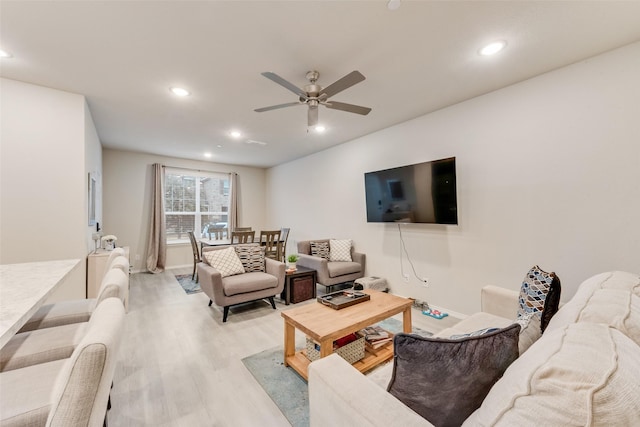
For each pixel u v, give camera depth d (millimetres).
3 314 939
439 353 828
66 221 2787
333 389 962
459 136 3166
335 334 1845
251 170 7273
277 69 2418
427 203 3322
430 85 2740
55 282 1376
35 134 2670
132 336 2719
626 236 2135
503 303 2117
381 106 3256
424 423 797
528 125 2633
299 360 2166
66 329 1490
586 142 2311
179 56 2223
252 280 3277
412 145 3689
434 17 1792
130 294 4121
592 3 1674
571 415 521
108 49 2127
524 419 563
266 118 3613
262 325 3002
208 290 3217
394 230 3988
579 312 1100
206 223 6648
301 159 6059
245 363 2238
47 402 923
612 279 1455
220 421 1631
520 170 2693
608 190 2211
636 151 2092
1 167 2543
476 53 2205
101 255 3020
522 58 2283
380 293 2699
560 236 2453
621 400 519
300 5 1682
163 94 2896
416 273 3680
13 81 2588
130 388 1919
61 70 2428
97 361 750
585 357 629
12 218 2574
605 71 2213
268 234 4801
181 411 1705
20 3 1642
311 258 4215
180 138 4574
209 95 2924
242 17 1782
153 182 5793
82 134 2881
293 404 1770
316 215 5598
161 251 5754
